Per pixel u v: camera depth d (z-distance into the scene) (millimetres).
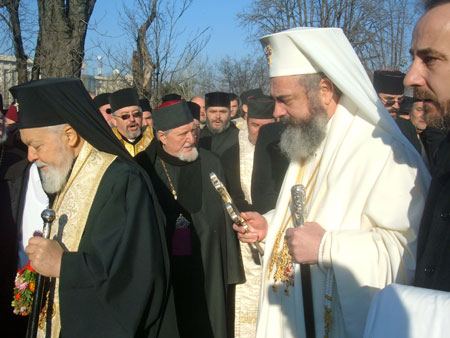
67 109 2443
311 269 2242
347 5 13164
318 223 2217
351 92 2240
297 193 2277
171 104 3842
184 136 3826
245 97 6254
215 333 3770
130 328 2256
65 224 2443
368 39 13031
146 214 2436
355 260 2002
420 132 4652
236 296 4188
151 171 3855
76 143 2553
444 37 1483
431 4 1563
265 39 2523
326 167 2340
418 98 1616
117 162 2523
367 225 2137
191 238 3764
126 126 5176
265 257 2596
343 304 2008
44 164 2527
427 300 1203
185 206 3803
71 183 2496
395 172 2090
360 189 2156
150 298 2395
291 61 2420
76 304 2223
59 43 9891
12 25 11148
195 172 3896
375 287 1986
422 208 2041
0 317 3477
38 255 2275
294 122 2488
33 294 2568
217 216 3896
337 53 2314
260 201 3803
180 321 3693
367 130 2268
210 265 3803
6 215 3492
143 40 8750
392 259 1996
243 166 4504
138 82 8891
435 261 1604
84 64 10555
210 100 5516
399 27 12547
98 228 2357
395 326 1231
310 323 2221
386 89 4746
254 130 4477
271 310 2467
